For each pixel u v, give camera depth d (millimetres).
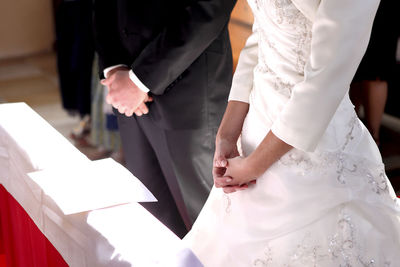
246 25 3887
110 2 2086
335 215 1344
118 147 4027
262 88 1384
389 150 3770
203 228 1565
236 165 1401
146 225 1140
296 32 1265
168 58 1909
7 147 1651
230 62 2092
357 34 1161
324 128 1236
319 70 1192
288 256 1370
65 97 4457
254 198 1409
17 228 1730
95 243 1127
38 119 1773
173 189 2168
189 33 1871
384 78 3656
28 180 1476
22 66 7047
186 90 2012
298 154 1323
